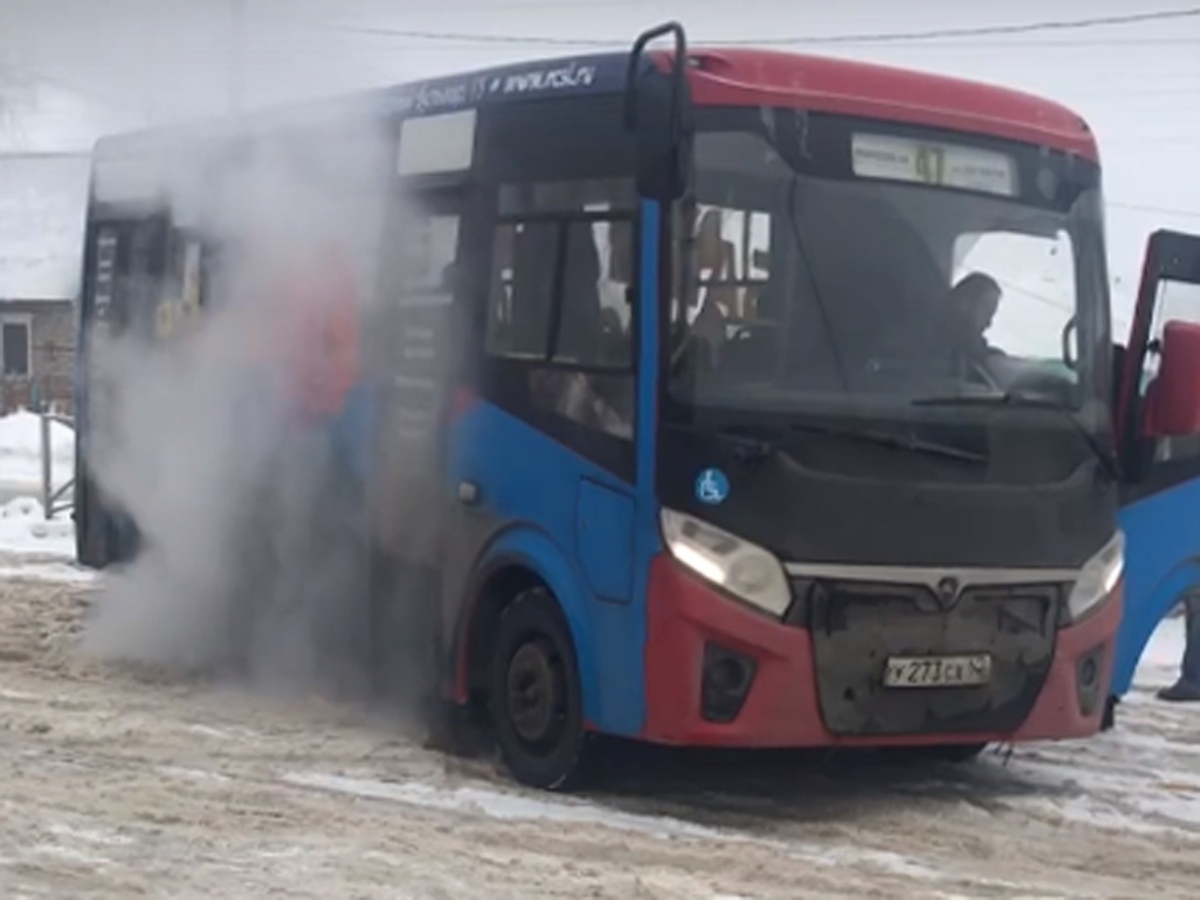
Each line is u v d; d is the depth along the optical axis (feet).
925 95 31.42
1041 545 30.58
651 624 28.99
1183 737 37.58
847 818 30.45
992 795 32.40
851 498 29.19
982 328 30.86
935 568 29.60
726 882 25.82
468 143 33.63
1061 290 31.91
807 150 30.25
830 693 29.04
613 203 30.32
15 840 26.76
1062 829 30.14
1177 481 34.04
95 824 27.89
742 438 28.84
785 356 29.50
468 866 26.09
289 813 28.99
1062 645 30.86
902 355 30.09
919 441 29.68
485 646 33.22
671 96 28.32
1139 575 33.58
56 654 43.55
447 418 33.60
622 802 30.91
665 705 28.86
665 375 29.01
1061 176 32.30
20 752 33.01
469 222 33.42
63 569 59.41
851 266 30.14
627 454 29.55
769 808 30.99
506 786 31.76
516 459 31.83
